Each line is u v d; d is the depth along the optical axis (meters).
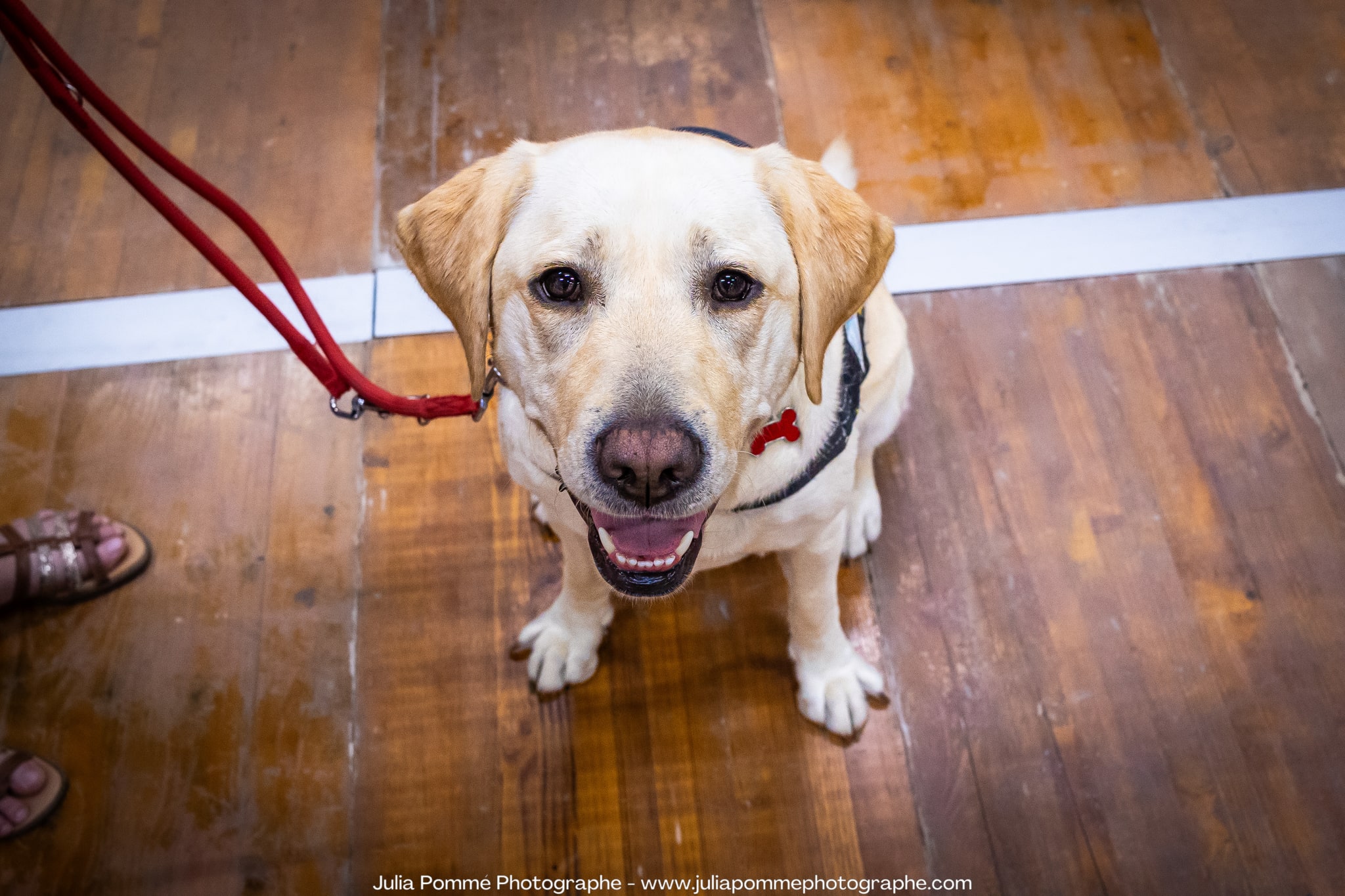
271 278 2.22
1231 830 1.64
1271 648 1.79
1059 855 1.64
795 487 1.25
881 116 2.40
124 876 1.64
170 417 2.07
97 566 1.85
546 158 1.14
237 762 1.74
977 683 1.78
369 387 1.38
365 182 2.35
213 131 2.44
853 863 1.65
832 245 1.18
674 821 1.69
